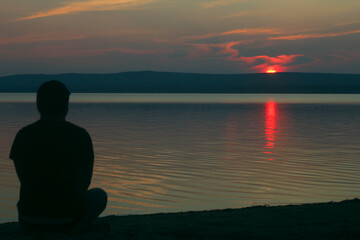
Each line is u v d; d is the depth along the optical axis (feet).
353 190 59.72
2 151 101.14
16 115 240.73
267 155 97.04
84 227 13.32
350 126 182.91
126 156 95.55
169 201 53.72
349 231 17.08
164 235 15.90
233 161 88.33
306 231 16.93
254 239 15.70
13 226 18.25
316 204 24.04
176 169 78.69
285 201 52.85
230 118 232.53
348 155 96.12
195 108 351.46
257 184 64.49
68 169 11.63
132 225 18.34
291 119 226.17
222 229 17.19
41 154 11.53
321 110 325.62
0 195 56.24
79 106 384.06
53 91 11.78
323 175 71.61
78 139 11.71
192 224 18.38
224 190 60.23
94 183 65.87
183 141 126.11
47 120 11.82
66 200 11.75
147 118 229.25
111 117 235.61
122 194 57.72
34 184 11.65
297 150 105.60
